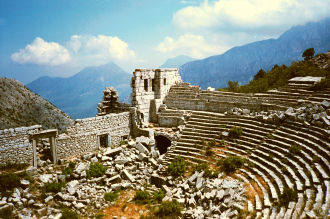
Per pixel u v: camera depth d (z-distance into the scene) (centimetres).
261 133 2862
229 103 3638
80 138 3147
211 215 1886
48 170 2700
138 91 3850
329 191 1603
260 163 2473
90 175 2683
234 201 1992
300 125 2620
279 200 1794
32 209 2070
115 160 2995
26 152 2664
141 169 2994
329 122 2386
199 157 2970
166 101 4216
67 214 1991
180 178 2680
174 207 2086
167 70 4300
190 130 3456
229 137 3070
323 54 5466
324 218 1323
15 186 2220
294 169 2106
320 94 3005
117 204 2320
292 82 3622
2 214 1861
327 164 1906
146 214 2130
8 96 8725
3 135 2512
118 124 3603
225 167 2600
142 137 3497
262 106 3356
